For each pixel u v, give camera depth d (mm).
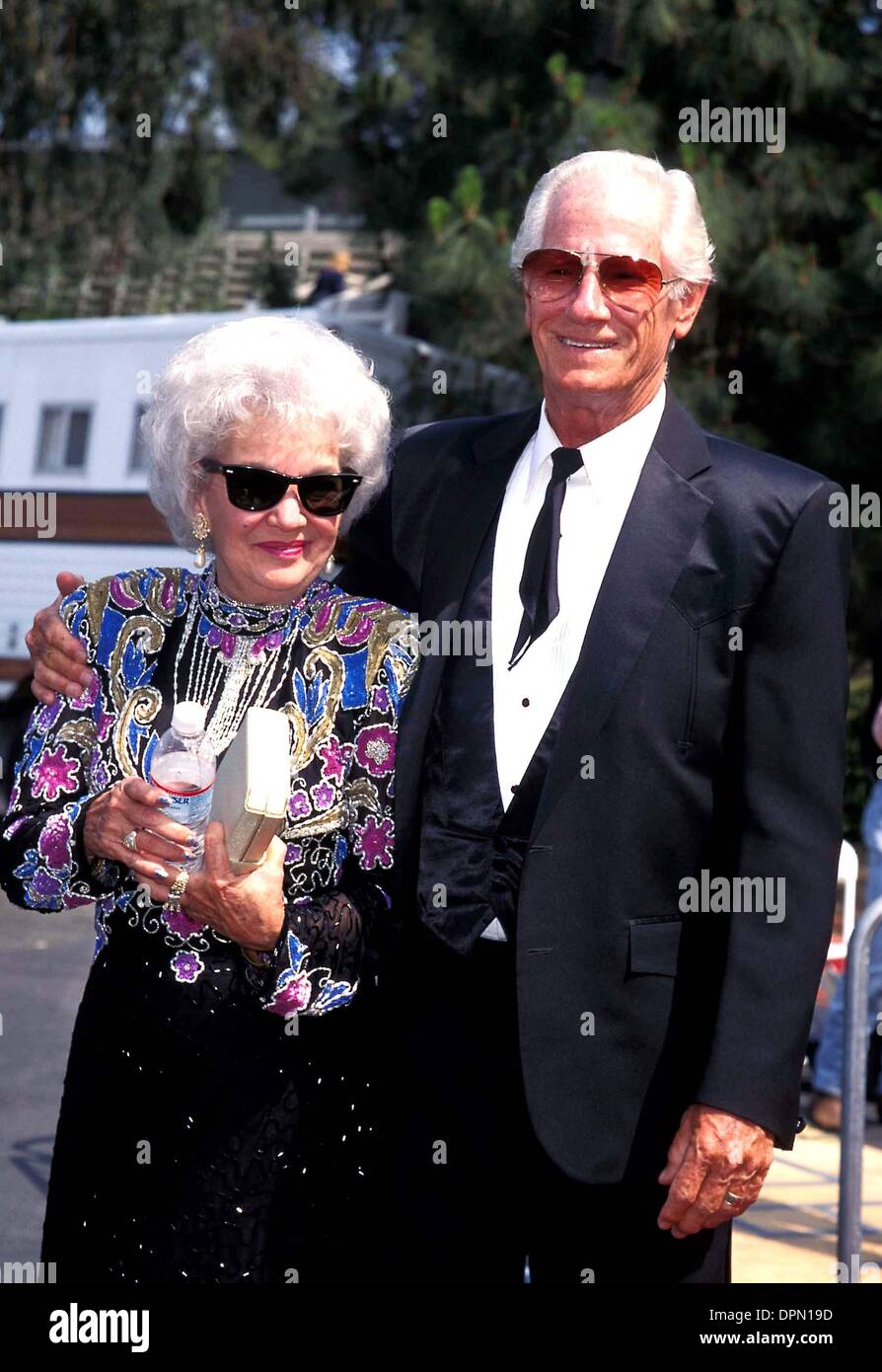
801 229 11289
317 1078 2408
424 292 11289
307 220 25594
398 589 2783
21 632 12594
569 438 2621
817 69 10656
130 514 12133
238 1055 2359
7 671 12586
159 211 20047
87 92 18547
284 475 2342
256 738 2207
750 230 10617
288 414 2338
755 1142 2377
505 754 2543
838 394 11094
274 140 18516
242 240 23734
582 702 2459
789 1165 5133
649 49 10984
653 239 2543
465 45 11797
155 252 21984
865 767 11336
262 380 2344
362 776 2473
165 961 2373
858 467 11086
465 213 10719
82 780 2426
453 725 2568
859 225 11062
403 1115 2566
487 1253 2535
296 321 2449
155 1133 2367
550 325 2562
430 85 12523
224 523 2408
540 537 2588
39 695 2494
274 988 2303
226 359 2369
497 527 2674
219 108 18859
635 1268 2502
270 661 2461
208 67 18641
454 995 2537
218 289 23062
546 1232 2547
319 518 2387
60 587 2574
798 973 2400
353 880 2479
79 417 12477
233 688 2447
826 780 2445
